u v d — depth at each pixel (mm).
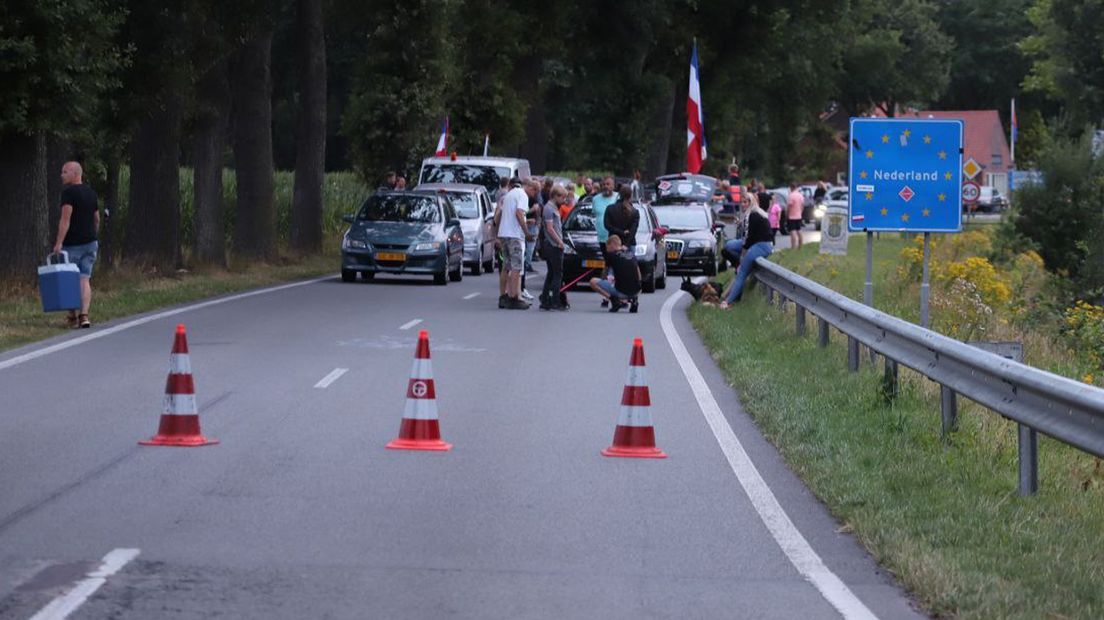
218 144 48531
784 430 18766
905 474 15680
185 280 43156
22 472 15633
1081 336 39125
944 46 157750
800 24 104750
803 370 24531
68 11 33250
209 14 42719
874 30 147375
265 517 13766
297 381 23000
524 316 35781
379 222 46500
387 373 24125
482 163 61156
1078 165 69750
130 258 43750
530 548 12781
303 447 17469
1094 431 13172
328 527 13414
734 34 99500
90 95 34938
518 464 16750
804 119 125562
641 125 98438
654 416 20562
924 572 11594
